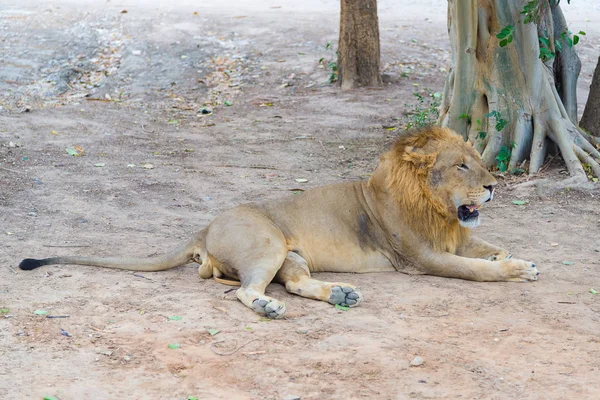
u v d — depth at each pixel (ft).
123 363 20.62
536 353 21.43
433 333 22.72
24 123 52.85
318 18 89.20
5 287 25.95
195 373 20.18
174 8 94.63
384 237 27.86
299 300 25.26
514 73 42.86
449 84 47.42
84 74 72.08
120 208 36.83
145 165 44.50
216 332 22.47
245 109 61.41
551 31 43.93
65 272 27.58
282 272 26.13
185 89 68.44
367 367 20.47
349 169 45.09
